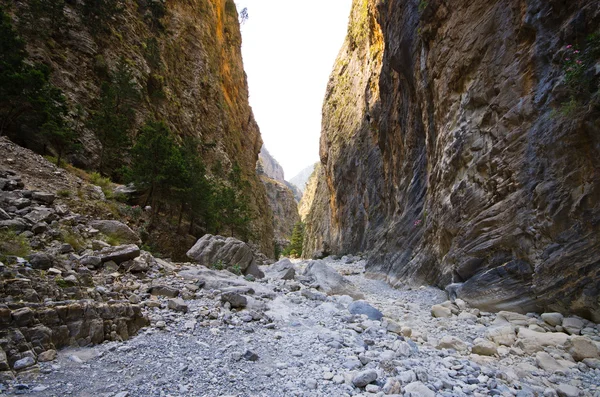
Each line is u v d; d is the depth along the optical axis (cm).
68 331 517
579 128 820
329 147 5784
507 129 1087
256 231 6450
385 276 2102
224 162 6012
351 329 756
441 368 548
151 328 646
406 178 2255
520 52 1087
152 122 3259
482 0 1330
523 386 504
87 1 3534
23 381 397
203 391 416
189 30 6469
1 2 2794
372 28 3847
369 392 435
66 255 852
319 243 6328
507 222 1021
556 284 820
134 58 4078
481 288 1031
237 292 955
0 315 441
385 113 2911
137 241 1253
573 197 827
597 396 470
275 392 424
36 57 2714
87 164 2567
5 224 833
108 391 397
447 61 1533
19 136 2017
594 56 813
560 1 952
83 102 2967
